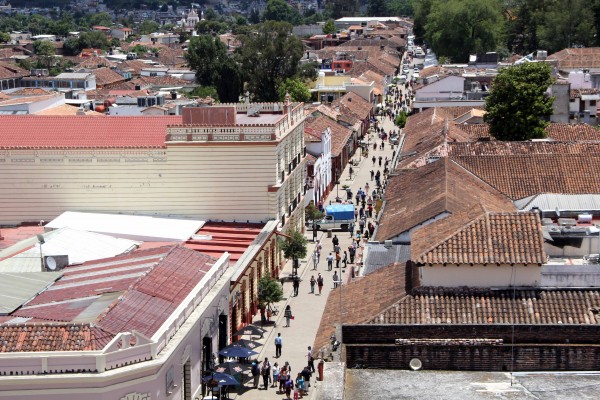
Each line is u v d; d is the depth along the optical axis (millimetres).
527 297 49500
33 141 93312
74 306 61406
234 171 92062
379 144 181000
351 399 40250
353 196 138500
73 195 92562
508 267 50312
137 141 93250
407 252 67625
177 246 72562
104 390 52625
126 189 92375
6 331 54531
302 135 113688
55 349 53500
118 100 154375
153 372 54969
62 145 92438
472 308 49125
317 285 96000
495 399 39500
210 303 67000
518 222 52281
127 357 54094
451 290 50500
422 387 41500
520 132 125250
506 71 128250
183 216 93000
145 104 146500
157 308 61219
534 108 125375
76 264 75062
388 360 44344
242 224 92812
